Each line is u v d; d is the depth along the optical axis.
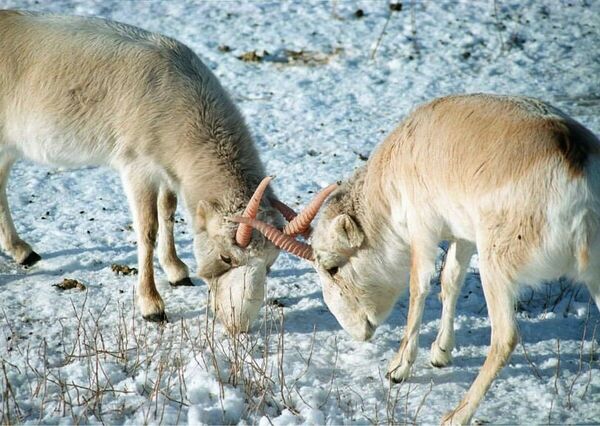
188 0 24.39
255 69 20.52
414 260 9.73
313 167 16.02
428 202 9.38
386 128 17.55
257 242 10.68
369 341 10.87
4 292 12.05
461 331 11.16
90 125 11.74
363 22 22.67
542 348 10.68
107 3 24.03
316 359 10.45
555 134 8.38
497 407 9.39
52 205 14.91
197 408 9.12
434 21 22.55
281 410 9.39
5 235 12.75
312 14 23.31
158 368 9.90
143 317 11.38
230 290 10.81
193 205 11.37
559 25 22.30
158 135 11.48
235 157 11.34
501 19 22.56
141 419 9.09
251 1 24.23
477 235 8.76
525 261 8.40
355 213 10.27
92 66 11.71
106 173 16.23
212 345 10.59
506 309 8.59
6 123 12.25
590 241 8.20
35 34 12.06
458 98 9.51
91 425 9.02
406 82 19.66
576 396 9.57
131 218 14.46
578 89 19.02
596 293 8.55
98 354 10.30
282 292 12.26
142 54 11.72
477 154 8.76
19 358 10.34
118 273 12.66
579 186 8.09
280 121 18.02
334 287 10.62
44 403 9.38
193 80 11.67
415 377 10.14
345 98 19.03
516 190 8.38
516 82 19.42
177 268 12.43
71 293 12.05
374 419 9.18
